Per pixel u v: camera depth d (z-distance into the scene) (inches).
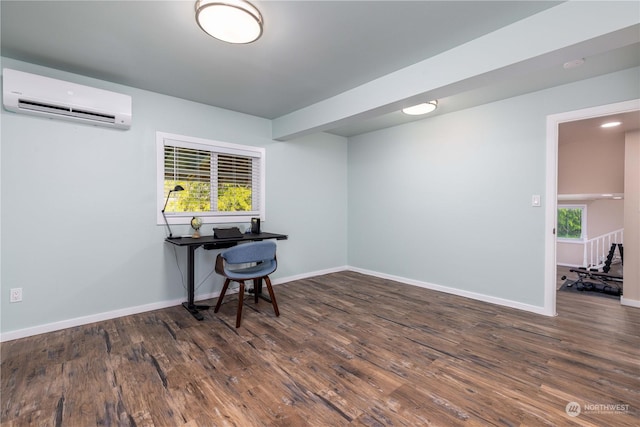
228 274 111.0
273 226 161.8
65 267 103.7
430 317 115.6
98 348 89.7
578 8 65.3
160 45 85.3
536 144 118.5
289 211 168.9
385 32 78.7
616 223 214.4
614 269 196.9
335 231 193.5
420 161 158.6
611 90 101.9
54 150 101.0
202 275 137.6
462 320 112.4
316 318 114.8
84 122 105.0
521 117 122.2
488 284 133.5
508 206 126.6
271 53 89.7
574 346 91.2
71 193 104.3
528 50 72.5
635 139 129.4
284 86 114.3
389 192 174.2
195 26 75.9
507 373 77.2
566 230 242.2
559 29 67.9
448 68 88.0
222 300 130.3
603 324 108.0
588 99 106.3
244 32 72.2
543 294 118.0
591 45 66.5
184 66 98.0
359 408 64.4
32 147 97.3
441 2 66.9
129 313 117.0
